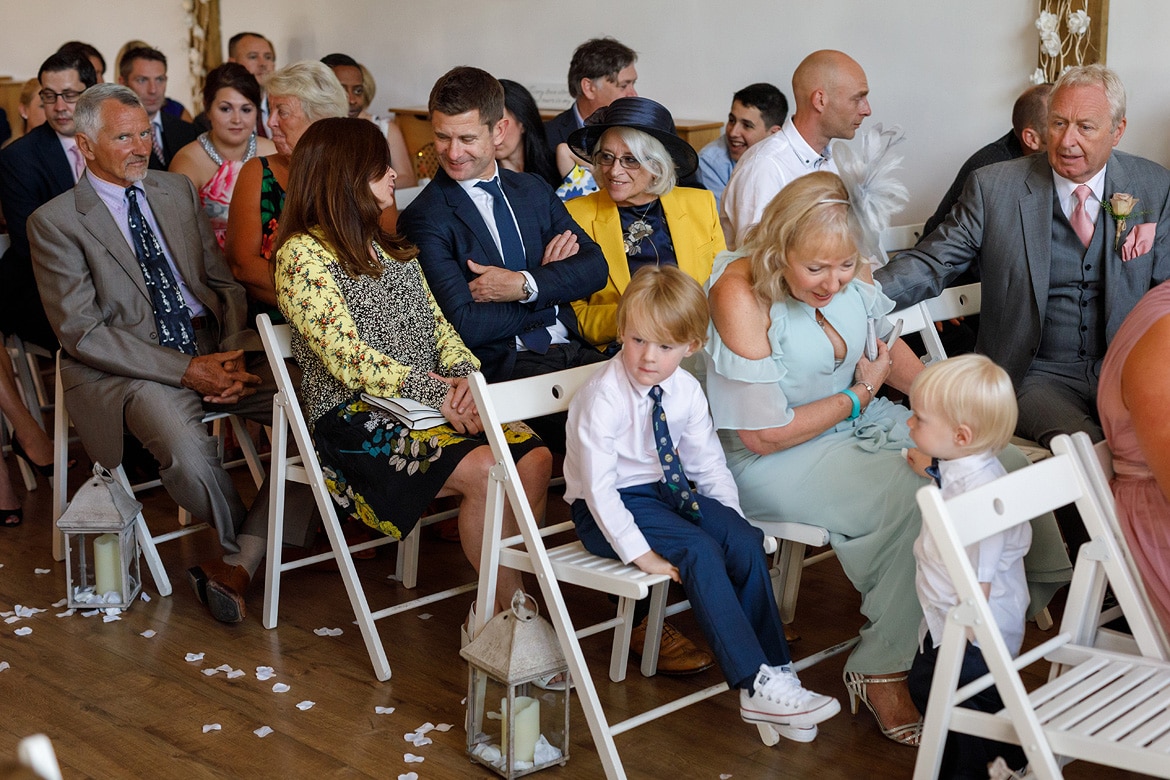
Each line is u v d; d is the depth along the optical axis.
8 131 7.63
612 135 3.57
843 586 3.52
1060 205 3.39
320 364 3.10
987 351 3.55
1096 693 2.13
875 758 2.61
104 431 3.48
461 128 3.37
